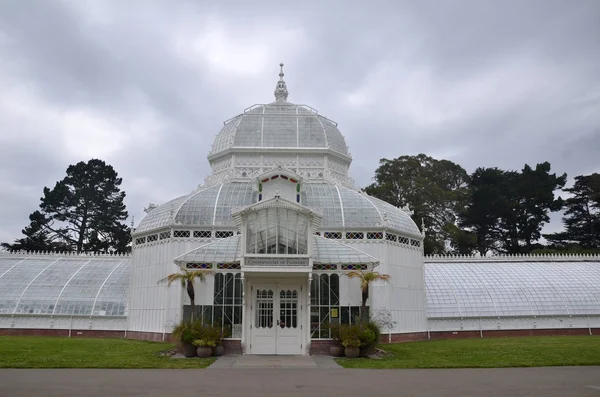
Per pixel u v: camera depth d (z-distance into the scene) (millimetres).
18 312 47312
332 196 46156
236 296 36438
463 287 52562
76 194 99625
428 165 103188
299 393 18766
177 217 43375
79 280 50469
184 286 34750
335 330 32594
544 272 55875
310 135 53312
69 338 43719
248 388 19859
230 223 43094
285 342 33031
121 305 47812
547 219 101312
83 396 17766
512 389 19656
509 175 105375
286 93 60844
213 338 31344
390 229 44344
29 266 52531
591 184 98000
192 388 19734
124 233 99375
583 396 18188
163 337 41406
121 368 25938
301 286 33781
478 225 100625
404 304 45219
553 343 38219
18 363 26172
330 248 34594
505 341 41312
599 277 55344
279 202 32938
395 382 21500
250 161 52219
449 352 33406
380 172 95250
